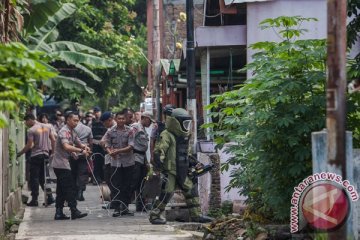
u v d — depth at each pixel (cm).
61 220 1841
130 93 4888
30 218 1900
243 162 1358
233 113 1305
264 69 1236
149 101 3072
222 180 1780
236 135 1312
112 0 3619
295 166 1205
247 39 2073
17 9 1541
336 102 702
